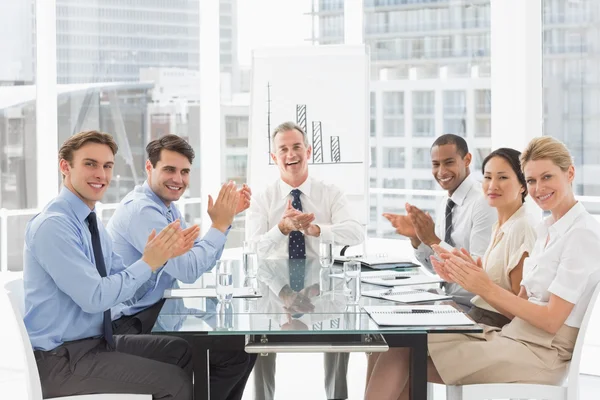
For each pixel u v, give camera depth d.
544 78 5.29
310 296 2.92
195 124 6.46
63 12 5.62
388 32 6.04
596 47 5.11
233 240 6.61
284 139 4.25
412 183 6.03
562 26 5.21
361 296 2.92
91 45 5.80
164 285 3.47
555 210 2.85
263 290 3.05
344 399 4.04
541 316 2.70
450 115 5.84
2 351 5.02
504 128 5.43
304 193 4.29
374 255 3.97
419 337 2.42
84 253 2.85
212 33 6.46
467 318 2.52
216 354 3.20
